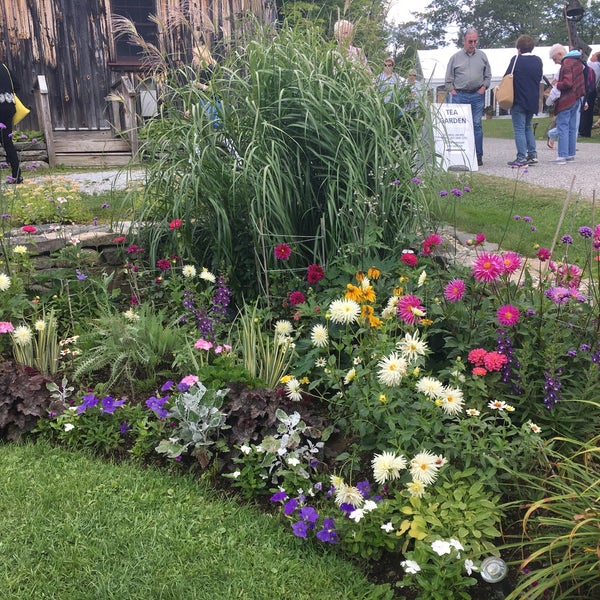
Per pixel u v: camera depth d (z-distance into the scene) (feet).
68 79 43.11
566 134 33.81
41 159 37.45
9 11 41.42
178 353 11.64
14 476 9.40
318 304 12.08
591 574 6.73
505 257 9.88
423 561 7.17
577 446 8.95
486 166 34.53
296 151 14.46
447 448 8.37
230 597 7.28
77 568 7.62
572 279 11.09
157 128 15.61
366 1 17.57
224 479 9.55
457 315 10.41
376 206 13.96
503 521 8.11
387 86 15.74
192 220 14.64
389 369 8.24
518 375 9.50
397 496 7.91
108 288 15.23
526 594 6.42
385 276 12.58
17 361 12.07
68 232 15.79
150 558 7.80
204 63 16.07
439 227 15.53
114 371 11.29
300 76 14.39
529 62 31.50
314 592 7.43
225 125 14.48
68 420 10.38
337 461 9.58
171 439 9.66
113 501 8.84
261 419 9.83
